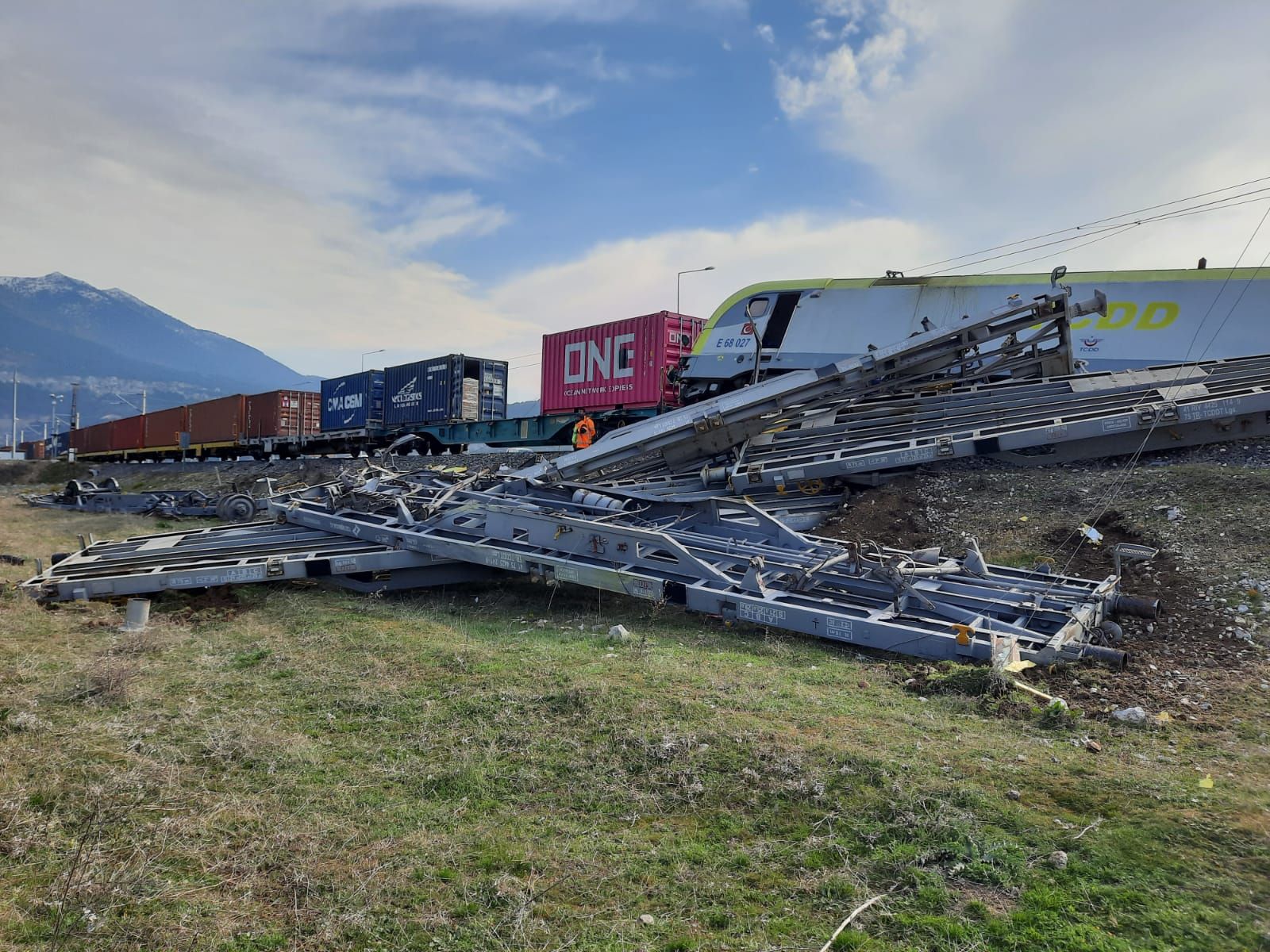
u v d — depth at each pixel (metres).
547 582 8.62
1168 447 9.57
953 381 12.12
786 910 2.66
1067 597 5.77
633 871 2.90
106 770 3.74
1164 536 7.30
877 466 10.38
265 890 2.83
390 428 29.17
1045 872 2.78
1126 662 4.96
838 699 4.60
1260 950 2.33
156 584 7.99
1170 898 2.59
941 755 3.69
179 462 39.84
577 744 3.98
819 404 11.77
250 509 14.08
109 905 2.70
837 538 9.37
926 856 2.90
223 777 3.75
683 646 5.94
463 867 2.96
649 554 7.13
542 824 3.27
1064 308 11.22
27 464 45.66
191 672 5.47
